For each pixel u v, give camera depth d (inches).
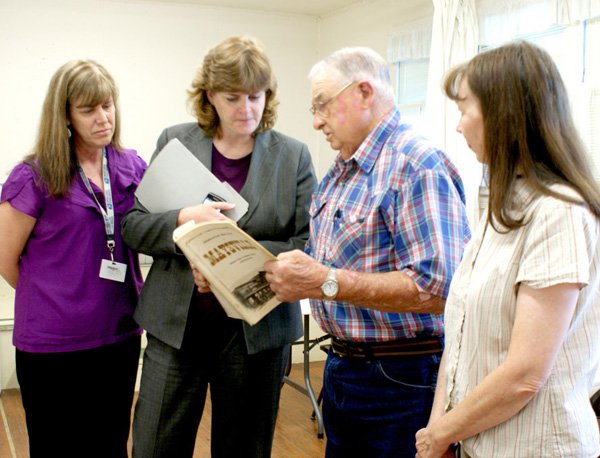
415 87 179.6
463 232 58.4
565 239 41.7
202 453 131.8
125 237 75.4
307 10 208.2
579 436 44.3
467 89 47.4
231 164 75.8
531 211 43.6
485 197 148.5
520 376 42.9
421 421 62.9
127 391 83.7
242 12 204.8
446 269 55.7
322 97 61.7
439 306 57.6
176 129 78.1
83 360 78.4
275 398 80.4
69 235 77.0
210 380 78.4
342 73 60.9
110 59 189.9
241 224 73.5
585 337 44.9
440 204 56.8
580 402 45.2
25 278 78.1
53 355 76.9
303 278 56.9
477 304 46.4
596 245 43.3
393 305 57.3
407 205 57.4
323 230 65.0
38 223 76.8
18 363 79.2
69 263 77.3
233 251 58.1
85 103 74.2
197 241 55.1
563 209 42.0
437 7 154.4
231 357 76.0
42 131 75.5
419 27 171.3
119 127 83.0
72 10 184.2
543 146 44.0
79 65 75.1
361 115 61.2
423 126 170.2
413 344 62.4
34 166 75.5
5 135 180.5
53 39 183.0
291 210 76.2
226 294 59.4
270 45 210.4
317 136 220.1
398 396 62.4
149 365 76.8
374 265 60.2
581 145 45.1
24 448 134.0
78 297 77.4
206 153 75.2
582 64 131.9
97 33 187.6
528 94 44.1
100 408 81.0
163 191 72.6
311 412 159.9
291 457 132.6
